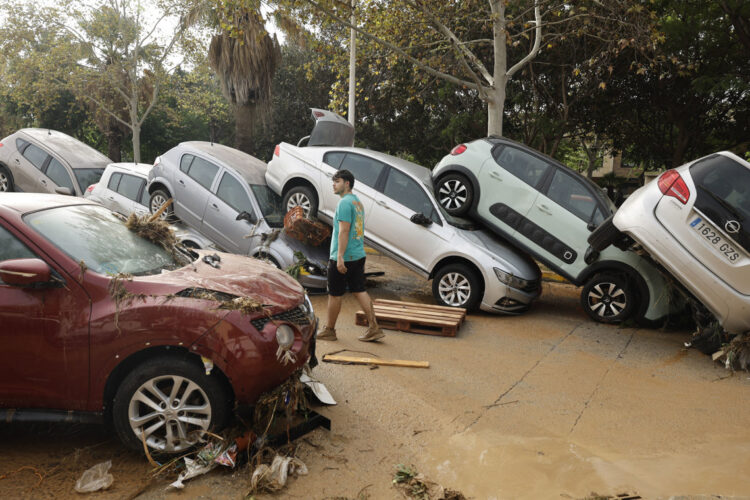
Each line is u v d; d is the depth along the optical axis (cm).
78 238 358
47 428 369
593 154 2686
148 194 908
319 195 810
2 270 308
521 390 481
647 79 1528
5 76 2488
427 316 660
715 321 620
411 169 815
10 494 293
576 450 373
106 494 296
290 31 1520
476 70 1565
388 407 427
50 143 1111
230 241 800
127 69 2247
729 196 571
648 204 612
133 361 327
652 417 433
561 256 756
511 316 754
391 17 1284
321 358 523
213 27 1698
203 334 314
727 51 1393
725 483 333
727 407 459
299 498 301
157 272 365
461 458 357
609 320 732
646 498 314
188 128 3434
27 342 320
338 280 565
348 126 928
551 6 1331
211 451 319
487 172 795
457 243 743
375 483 321
